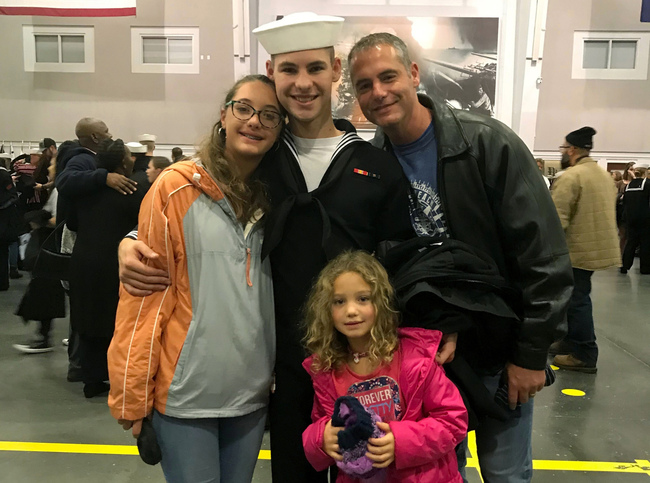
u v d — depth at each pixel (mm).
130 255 1360
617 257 3916
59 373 3973
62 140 10531
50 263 3480
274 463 1605
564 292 1531
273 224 1483
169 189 1385
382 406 1427
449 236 1604
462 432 1387
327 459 1419
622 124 10539
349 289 1417
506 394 1616
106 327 3264
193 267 1403
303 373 1560
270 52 1508
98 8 8273
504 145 1530
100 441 2938
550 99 10508
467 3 9672
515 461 1683
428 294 1455
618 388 3814
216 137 1467
